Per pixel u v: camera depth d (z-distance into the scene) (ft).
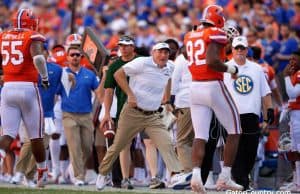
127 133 116.98
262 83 122.11
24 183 130.62
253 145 120.47
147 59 117.39
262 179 135.95
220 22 107.34
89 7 230.48
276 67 170.91
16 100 114.83
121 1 238.89
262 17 189.47
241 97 120.06
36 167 131.75
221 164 127.03
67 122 136.36
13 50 114.32
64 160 143.23
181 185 123.13
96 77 138.41
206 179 121.49
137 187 130.72
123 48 121.80
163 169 140.56
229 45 125.18
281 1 201.05
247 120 119.96
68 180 143.64
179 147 126.72
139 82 116.98
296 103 124.98
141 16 223.71
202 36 105.09
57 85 136.36
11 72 114.73
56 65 136.36
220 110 107.34
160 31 205.26
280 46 175.01
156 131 117.60
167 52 117.70
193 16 205.77
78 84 136.98
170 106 127.03
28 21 115.34
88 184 136.56
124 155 125.90
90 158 139.85
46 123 135.03
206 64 105.09
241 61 121.08
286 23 193.47
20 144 142.20
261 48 154.51
